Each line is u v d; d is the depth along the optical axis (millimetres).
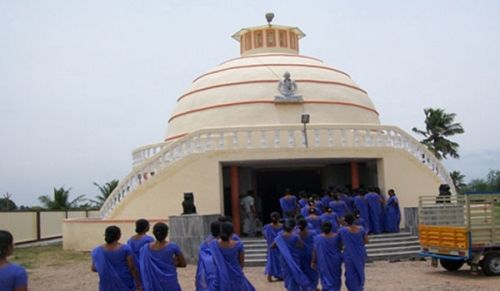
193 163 21516
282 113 25219
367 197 20047
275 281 13758
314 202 17875
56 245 28172
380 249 18094
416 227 19609
